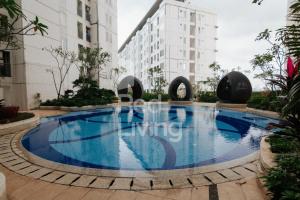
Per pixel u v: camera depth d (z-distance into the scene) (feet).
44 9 51.96
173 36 122.52
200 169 12.92
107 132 27.53
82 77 59.21
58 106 47.29
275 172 8.74
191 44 129.49
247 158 14.88
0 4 9.49
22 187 10.46
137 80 69.97
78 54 63.36
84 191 10.04
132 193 9.82
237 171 12.42
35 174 12.15
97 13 78.95
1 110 27.43
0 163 14.08
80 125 32.27
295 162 9.48
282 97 13.55
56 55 56.65
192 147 20.47
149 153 18.54
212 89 86.89
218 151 19.01
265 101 41.63
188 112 47.29
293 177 8.39
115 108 54.24
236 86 50.03
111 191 10.03
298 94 8.77
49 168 13.17
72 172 12.54
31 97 47.73
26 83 46.19
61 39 59.57
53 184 10.82
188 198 9.30
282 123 13.17
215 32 134.62
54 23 56.03
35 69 48.91
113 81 93.56
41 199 9.27
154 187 10.46
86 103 50.75
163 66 124.47
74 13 66.85
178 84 67.00
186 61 126.41
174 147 20.45
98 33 79.56
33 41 48.21
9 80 45.19
